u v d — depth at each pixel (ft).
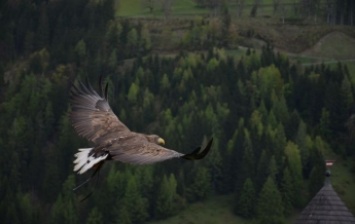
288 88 398.01
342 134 374.84
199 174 315.17
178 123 349.00
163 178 305.32
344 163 347.77
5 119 367.25
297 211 314.14
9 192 302.04
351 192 322.75
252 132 344.90
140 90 384.27
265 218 300.20
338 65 417.69
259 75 393.09
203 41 449.89
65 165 318.65
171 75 396.37
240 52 449.48
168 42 454.40
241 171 316.19
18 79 401.49
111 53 423.23
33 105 371.15
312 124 387.55
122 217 293.23
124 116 358.23
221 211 309.01
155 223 301.43
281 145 339.16
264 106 370.53
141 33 448.24
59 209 288.92
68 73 408.67
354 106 384.68
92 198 293.02
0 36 451.94
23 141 342.44
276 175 319.27
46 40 456.45
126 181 300.40
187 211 307.37
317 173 320.91
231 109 367.86
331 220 169.78
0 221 288.30
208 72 394.11
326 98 386.11
